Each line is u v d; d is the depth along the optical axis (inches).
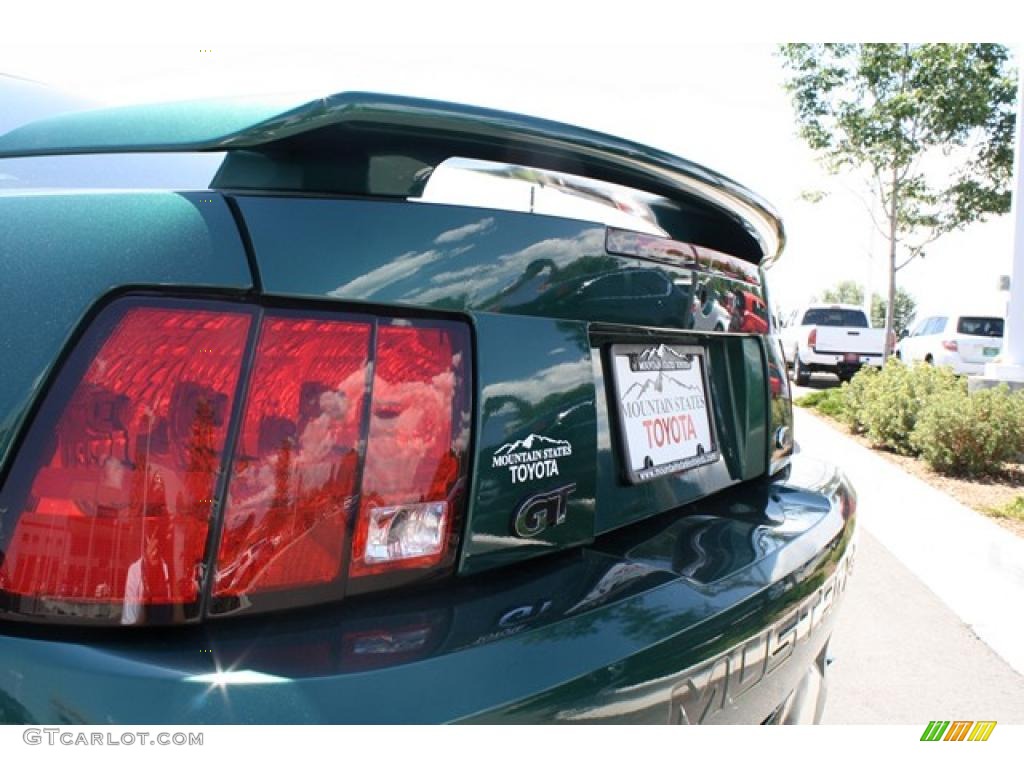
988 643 129.1
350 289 42.7
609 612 46.8
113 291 39.7
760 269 89.2
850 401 358.0
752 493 78.7
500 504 48.4
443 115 45.9
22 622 38.0
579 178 68.1
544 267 52.2
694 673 48.5
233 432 39.5
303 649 38.8
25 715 35.9
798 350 671.1
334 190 45.1
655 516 66.9
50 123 52.8
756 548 61.9
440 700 37.9
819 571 64.8
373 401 43.2
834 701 109.6
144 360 39.1
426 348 45.3
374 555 43.3
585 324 55.7
